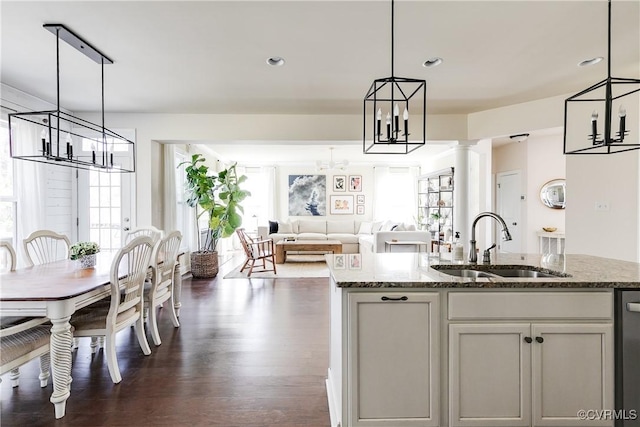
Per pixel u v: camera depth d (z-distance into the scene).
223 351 2.86
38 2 2.15
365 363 1.69
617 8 2.24
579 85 3.72
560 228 6.50
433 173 7.91
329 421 1.96
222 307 4.08
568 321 1.69
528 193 6.60
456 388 1.69
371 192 9.54
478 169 6.45
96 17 2.34
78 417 1.98
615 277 1.78
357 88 3.76
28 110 3.84
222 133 4.77
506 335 1.69
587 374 1.68
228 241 9.21
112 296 2.35
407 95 4.00
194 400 2.15
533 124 4.25
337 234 8.76
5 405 2.10
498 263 2.26
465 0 2.15
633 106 3.57
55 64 3.10
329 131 4.82
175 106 4.41
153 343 3.03
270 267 6.71
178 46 2.77
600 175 3.80
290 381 2.38
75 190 4.66
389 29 2.52
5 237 3.57
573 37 2.64
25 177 3.73
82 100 4.14
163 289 3.24
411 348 1.69
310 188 9.55
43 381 2.32
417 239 5.84
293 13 2.30
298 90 3.82
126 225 4.69
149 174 4.71
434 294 1.68
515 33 2.58
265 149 7.59
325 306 4.12
